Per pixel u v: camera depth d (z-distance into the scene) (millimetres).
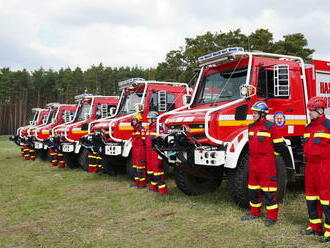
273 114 5879
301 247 3787
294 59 6523
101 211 5734
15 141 17125
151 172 7273
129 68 53438
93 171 10430
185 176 6426
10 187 8125
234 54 5781
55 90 54688
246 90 5422
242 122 5633
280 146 4590
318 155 4035
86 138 9484
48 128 13961
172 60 25859
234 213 5219
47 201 6566
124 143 8453
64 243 4242
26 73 54000
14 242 4348
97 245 4121
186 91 9320
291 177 5750
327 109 6660
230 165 5121
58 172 10680
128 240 4266
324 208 3961
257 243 3957
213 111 5477
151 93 8836
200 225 4738
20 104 53312
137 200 6383
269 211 4617
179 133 5559
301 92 6301
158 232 4531
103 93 53469
